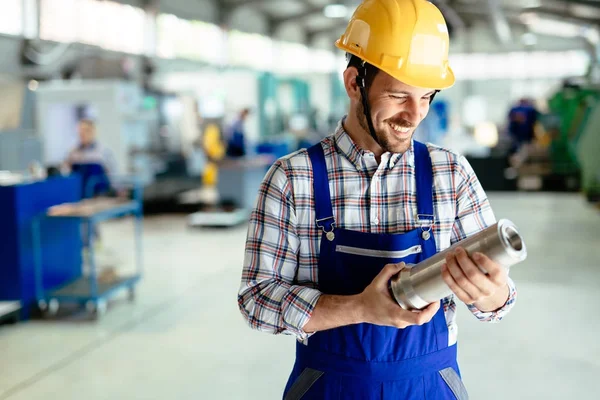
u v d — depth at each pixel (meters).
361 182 1.09
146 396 2.93
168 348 3.57
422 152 1.12
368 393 1.06
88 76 9.73
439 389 1.09
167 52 15.09
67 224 4.63
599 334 3.63
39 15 10.62
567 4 16.94
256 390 2.98
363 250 1.06
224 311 4.25
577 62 23.27
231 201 8.33
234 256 6.04
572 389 2.92
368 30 1.02
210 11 17.34
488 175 10.47
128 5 13.40
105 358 3.43
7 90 6.71
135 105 8.73
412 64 0.99
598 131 8.84
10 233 4.07
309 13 21.08
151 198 8.88
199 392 2.97
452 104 24.53
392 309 0.91
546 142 11.01
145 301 4.54
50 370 3.27
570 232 6.79
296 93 15.32
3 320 4.04
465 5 20.92
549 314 4.03
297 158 1.10
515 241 0.84
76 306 4.41
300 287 1.03
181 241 6.89
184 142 10.26
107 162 6.33
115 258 5.75
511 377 3.07
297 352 1.14
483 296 0.84
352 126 1.10
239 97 12.50
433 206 1.09
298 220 1.09
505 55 23.98
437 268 0.87
